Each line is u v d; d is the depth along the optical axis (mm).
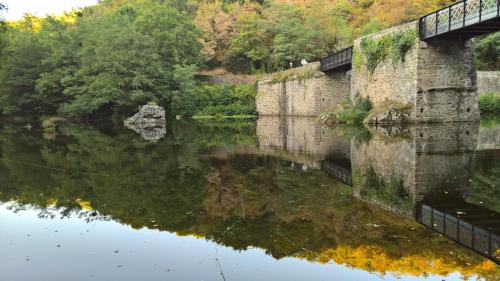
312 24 48562
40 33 51812
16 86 44188
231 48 54875
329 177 10727
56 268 5582
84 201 8883
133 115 39750
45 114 44344
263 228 6852
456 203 7871
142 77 39594
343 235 6395
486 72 36906
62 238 6660
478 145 14992
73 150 18203
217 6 61781
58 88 42906
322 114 30906
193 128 30406
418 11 46000
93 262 5746
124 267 5562
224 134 24312
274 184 10070
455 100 22516
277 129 26359
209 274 5297
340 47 45844
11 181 11219
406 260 5477
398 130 20750
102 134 27234
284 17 51094
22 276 5387
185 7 68125
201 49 53531
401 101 23469
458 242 5973
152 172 12117
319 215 7438
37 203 8789
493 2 17297
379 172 11016
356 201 8266
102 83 38688
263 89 44938
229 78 51281
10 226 7293
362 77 27688
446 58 22078
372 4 55906
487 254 5586
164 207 8258
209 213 7754
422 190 8875
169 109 44406
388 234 6371
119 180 11047
